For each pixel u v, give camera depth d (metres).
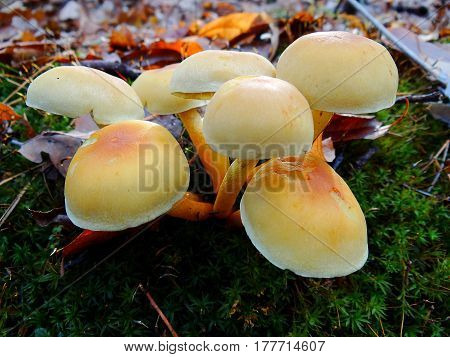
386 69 0.14
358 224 0.15
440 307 0.18
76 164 0.15
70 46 0.34
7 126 0.23
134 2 0.52
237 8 0.48
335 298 0.17
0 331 0.17
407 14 0.41
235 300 0.17
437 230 0.19
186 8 0.50
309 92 0.14
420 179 0.21
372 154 0.22
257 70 0.15
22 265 0.19
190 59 0.15
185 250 0.18
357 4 0.30
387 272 0.18
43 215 0.18
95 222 0.14
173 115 0.22
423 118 0.24
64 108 0.15
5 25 0.41
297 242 0.14
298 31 0.32
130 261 0.18
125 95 0.16
